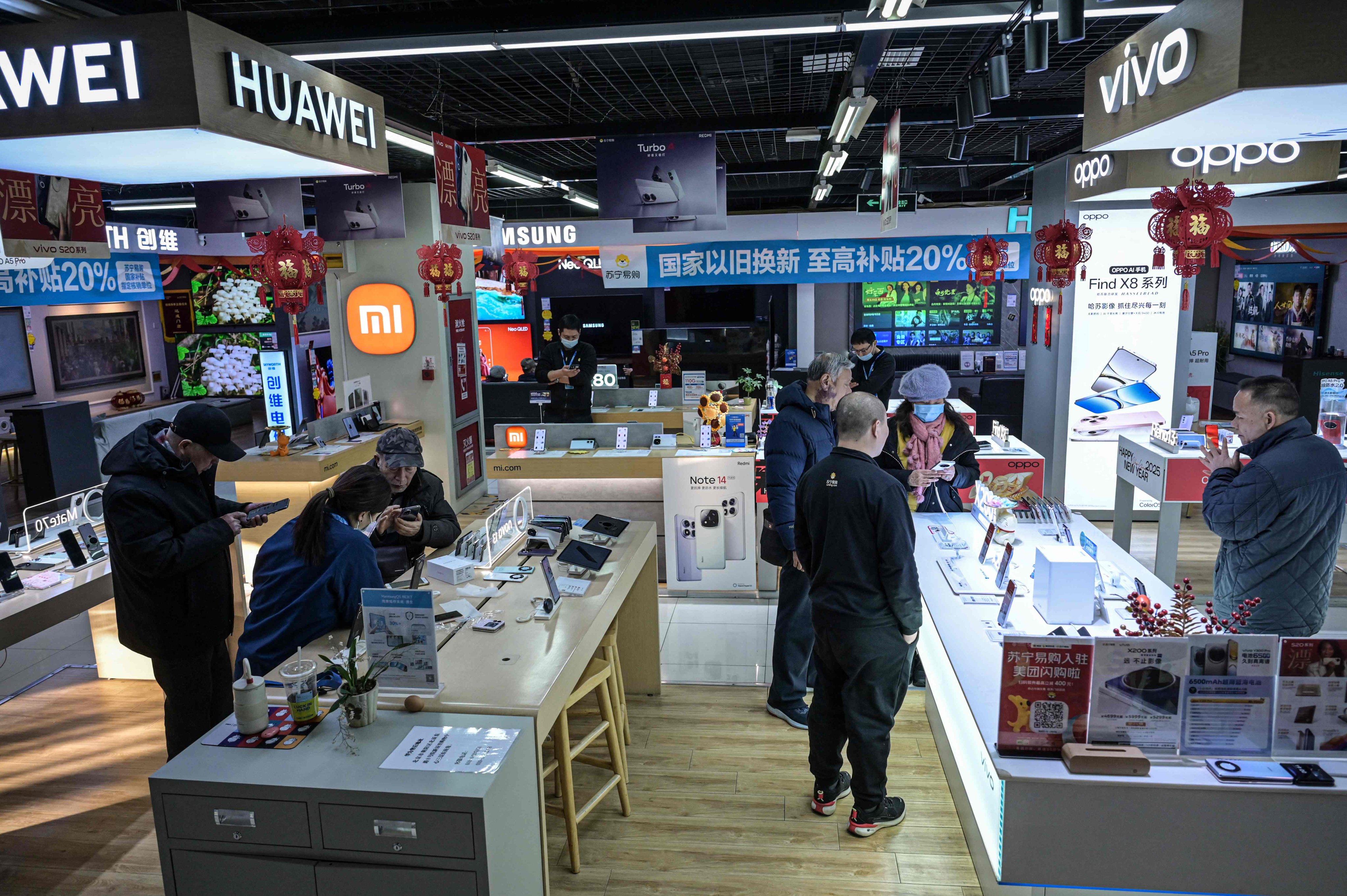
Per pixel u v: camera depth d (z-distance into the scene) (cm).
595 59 582
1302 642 229
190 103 234
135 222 1302
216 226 710
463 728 238
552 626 306
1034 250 623
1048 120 800
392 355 853
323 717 246
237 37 251
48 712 457
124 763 406
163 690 359
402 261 835
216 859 220
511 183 1134
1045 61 407
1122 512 638
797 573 408
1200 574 653
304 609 280
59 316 1283
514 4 435
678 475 589
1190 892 231
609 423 666
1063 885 236
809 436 388
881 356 724
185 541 322
